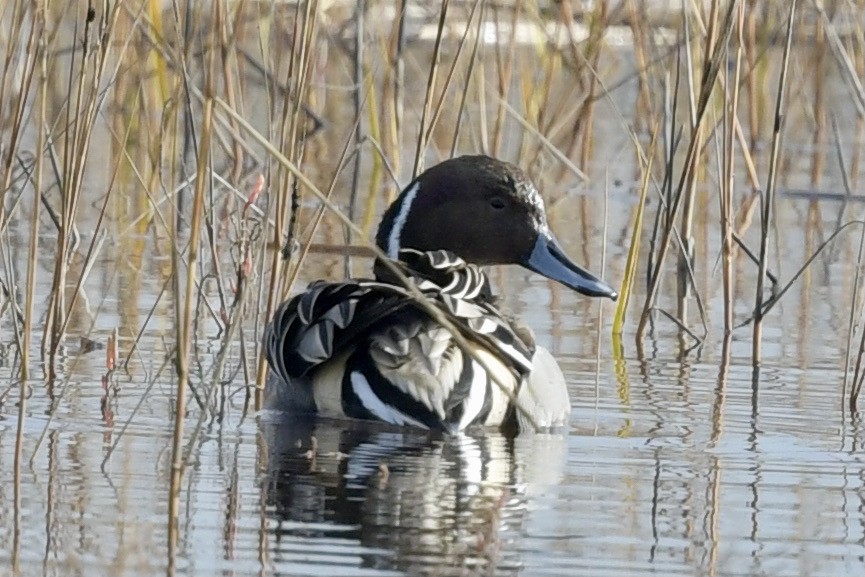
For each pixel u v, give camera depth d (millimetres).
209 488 8695
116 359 12539
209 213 13719
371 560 7395
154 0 18047
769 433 10672
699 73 19172
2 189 12758
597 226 20938
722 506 8633
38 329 13930
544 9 24047
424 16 27250
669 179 15734
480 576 7207
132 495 8500
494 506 8461
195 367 12516
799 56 26375
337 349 10273
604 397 11891
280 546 7578
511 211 12734
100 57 12352
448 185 12781
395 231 12961
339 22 25938
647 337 14695
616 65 26344
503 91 20859
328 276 17219
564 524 8148
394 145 20953
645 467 9562
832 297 16938
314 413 10445
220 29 13516
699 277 18016
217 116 17734
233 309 11953
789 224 21375
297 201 12523
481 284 11141
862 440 10492
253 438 10008
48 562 7293
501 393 10344
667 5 23875
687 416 11227
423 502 8492
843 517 8469
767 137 27828
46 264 17156
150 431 10180
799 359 13672
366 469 9203
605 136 28094
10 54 12805
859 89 19891
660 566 7484
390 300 10141
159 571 7176
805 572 7465
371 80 19609
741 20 14727
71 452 9508
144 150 22031
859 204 23219
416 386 9992
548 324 15125
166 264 17594
